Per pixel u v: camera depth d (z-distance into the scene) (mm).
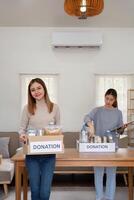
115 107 3453
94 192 4148
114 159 2684
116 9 4508
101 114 3400
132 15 4785
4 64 5465
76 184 4656
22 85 5520
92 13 3029
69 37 5305
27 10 4586
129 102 5488
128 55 5523
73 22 5164
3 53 5469
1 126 5453
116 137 3307
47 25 5348
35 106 2559
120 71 5512
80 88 5508
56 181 4852
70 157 2730
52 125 2506
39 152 2365
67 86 5508
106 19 4984
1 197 3930
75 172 4555
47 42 5480
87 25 5332
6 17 4906
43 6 4426
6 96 5461
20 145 5070
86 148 3045
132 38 5527
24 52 5477
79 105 5504
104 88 5516
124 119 5520
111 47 5512
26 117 2561
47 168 2426
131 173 3330
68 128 5492
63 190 4270
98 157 2742
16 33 5473
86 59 5508
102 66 5512
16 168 2674
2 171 4039
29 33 5477
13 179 4539
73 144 5117
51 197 3877
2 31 5465
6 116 5457
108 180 3377
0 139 4988
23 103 5520
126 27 5473
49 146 2387
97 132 3400
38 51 5484
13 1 4254
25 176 3000
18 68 5473
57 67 5496
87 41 5309
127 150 3207
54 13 4719
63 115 5492
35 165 2430
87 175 5242
